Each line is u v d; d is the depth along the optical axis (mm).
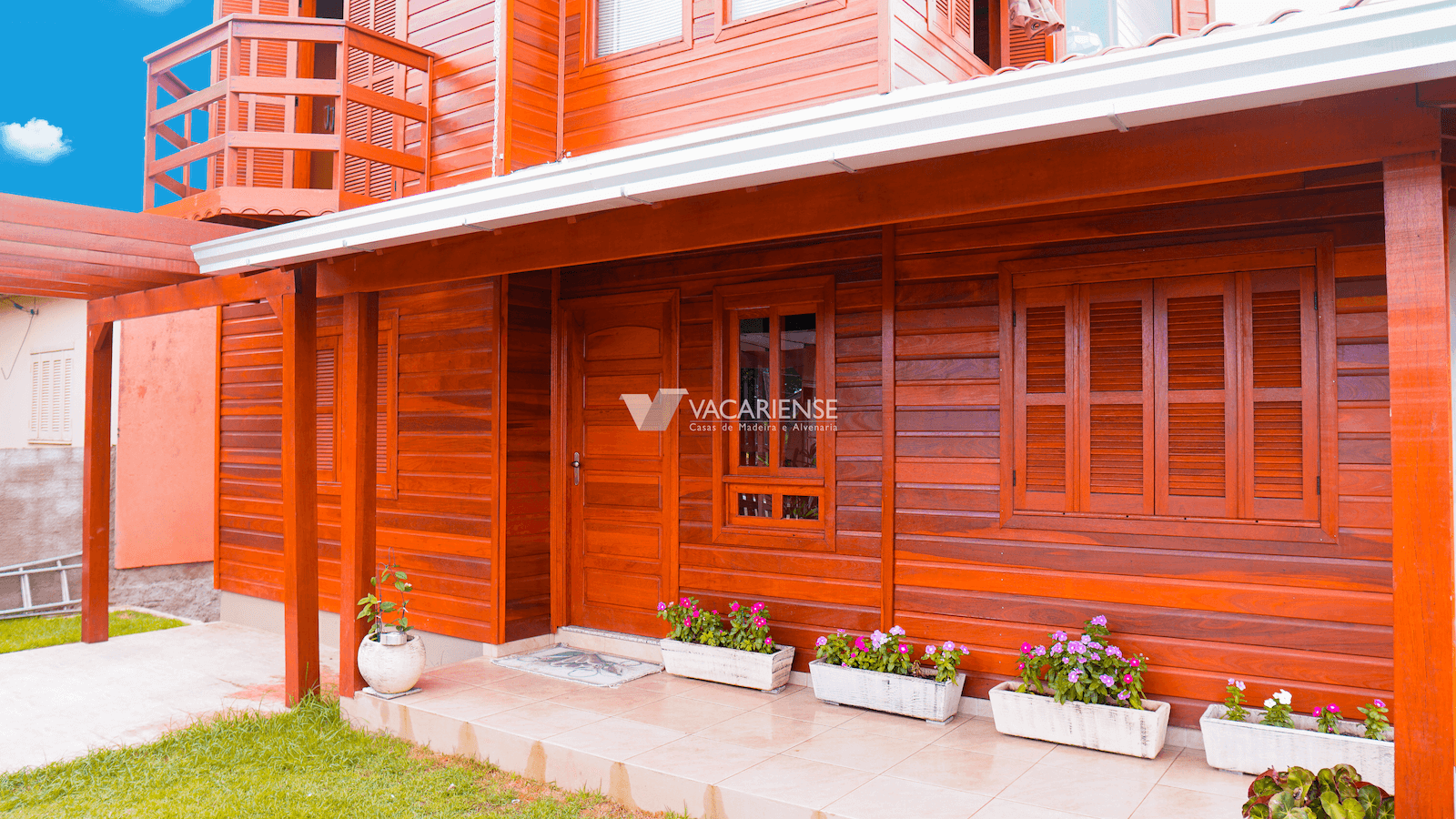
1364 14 2334
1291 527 4012
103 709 5457
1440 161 2609
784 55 5301
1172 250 4301
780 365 5582
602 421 6344
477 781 4367
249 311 8062
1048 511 4582
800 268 5484
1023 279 4664
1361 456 3885
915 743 4328
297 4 7090
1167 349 4312
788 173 3361
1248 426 4125
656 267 6066
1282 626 4016
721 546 5742
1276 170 2848
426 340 6559
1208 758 3945
